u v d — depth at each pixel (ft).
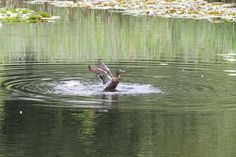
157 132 59.77
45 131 59.52
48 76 89.25
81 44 130.11
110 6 238.68
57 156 52.31
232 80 87.56
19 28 163.63
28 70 94.58
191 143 56.08
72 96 74.90
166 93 77.46
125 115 65.72
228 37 149.07
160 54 117.19
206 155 53.16
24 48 123.44
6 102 71.20
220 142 56.54
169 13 212.84
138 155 52.37
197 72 94.73
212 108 69.31
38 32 153.28
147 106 69.92
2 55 112.68
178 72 94.58
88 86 81.66
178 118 64.75
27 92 77.05
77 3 246.88
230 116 65.62
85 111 67.31
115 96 75.05
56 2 253.24
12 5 230.07
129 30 159.43
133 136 58.08
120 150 54.08
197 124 62.49
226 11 215.31
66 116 65.05
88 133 58.90
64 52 117.50
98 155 52.44
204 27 171.83
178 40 141.28
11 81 84.53
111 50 121.80
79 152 53.47
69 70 95.14
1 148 54.39
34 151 53.42
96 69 80.74
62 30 157.79
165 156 52.70
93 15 203.62
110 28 163.53
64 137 57.82
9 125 61.67
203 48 128.16
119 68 98.22
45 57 110.01
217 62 106.52
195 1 247.91
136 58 110.63
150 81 86.33
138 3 245.24
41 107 68.85
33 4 242.78
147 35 149.79
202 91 79.10
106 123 62.54
